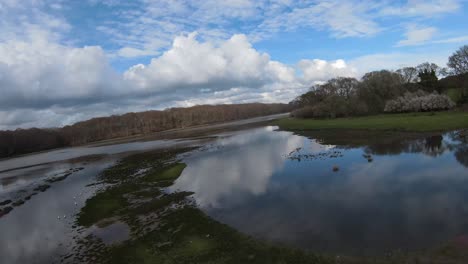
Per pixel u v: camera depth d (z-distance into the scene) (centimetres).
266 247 1430
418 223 1490
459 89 7138
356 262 1221
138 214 2180
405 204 1752
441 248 1242
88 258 1602
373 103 7731
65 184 3841
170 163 4125
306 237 1484
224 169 3309
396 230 1445
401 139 3991
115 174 3947
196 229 1753
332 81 10662
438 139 3706
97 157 6475
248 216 1850
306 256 1308
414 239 1341
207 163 3791
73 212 2506
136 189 2923
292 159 3447
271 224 1689
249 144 5222
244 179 2772
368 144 3897
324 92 10600
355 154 3359
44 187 3841
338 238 1434
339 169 2747
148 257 1497
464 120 4466
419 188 2006
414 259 1193
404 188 2039
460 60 6912
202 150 5128
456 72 7025
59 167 5756
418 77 8738
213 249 1480
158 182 3091
